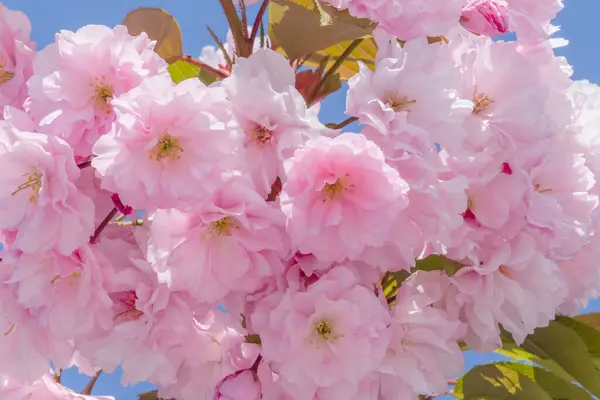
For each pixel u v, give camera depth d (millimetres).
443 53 517
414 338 524
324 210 490
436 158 504
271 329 500
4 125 495
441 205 500
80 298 500
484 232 527
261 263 496
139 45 514
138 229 506
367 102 498
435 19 529
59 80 503
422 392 509
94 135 505
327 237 495
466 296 530
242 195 484
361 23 525
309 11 527
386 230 489
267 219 488
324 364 506
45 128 501
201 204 482
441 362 523
